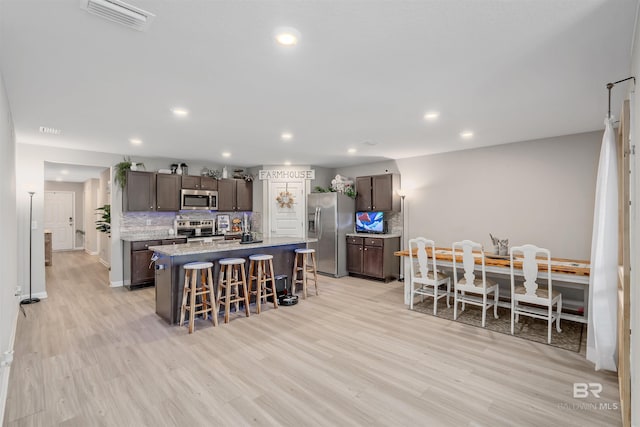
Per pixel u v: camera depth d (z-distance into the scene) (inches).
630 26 70.6
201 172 264.8
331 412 85.0
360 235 253.1
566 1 62.6
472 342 129.8
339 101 120.1
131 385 97.7
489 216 201.6
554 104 123.6
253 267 178.4
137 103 120.3
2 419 80.6
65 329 142.1
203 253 160.9
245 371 106.0
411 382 99.7
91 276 252.4
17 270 175.2
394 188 246.5
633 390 69.6
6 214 109.1
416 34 74.8
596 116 139.1
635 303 69.4
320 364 111.0
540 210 181.8
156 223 244.4
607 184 102.0
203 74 96.0
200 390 95.0
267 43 78.8
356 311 169.0
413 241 171.2
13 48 79.4
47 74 94.4
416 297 197.9
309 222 273.9
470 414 84.4
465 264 152.6
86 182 393.1
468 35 75.2
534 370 107.3
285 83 103.2
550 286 130.6
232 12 66.0
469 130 163.3
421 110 130.8
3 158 98.3
